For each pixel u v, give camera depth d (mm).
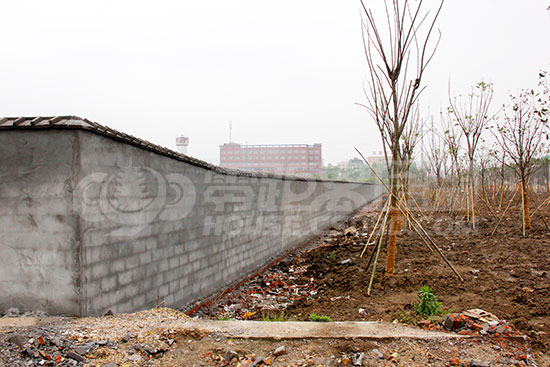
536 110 7750
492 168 16641
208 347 3455
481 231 9344
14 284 3783
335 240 11578
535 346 3438
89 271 3744
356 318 4496
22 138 3730
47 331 3311
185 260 5441
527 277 5473
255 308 5715
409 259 7180
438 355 3275
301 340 3582
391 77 5855
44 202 3688
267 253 8625
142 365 3109
